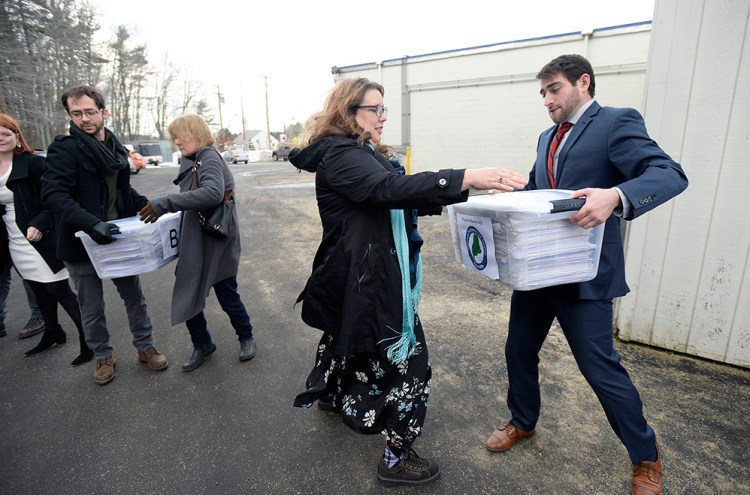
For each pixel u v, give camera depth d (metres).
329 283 1.56
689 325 2.57
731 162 2.26
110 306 4.04
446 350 2.88
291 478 1.87
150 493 1.82
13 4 17.00
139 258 2.35
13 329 3.56
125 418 2.34
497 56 10.36
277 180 16.72
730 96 2.20
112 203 2.62
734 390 2.28
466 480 1.80
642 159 1.38
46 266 2.79
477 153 11.14
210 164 2.44
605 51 8.96
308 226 7.32
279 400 2.45
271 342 3.18
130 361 2.97
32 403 2.52
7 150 2.61
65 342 3.28
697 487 1.69
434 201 1.32
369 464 1.93
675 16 2.28
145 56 39.59
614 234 1.54
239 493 1.80
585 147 1.53
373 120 1.52
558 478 1.78
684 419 2.07
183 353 3.07
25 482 1.92
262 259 5.43
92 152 2.36
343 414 1.75
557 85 1.57
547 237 1.35
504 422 2.15
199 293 2.58
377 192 1.37
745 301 2.38
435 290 4.01
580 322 1.56
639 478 1.63
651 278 2.64
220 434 2.18
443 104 11.39
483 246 1.52
